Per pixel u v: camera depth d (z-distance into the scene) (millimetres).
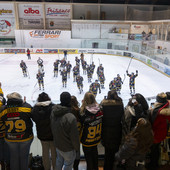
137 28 36094
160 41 29156
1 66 24578
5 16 38281
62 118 3387
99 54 33375
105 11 39875
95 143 3889
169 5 37844
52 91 16016
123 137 3838
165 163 4238
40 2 37125
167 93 4477
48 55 32281
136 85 17656
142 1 37688
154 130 3768
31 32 35500
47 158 4051
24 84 17875
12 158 3814
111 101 3793
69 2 37875
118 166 3914
